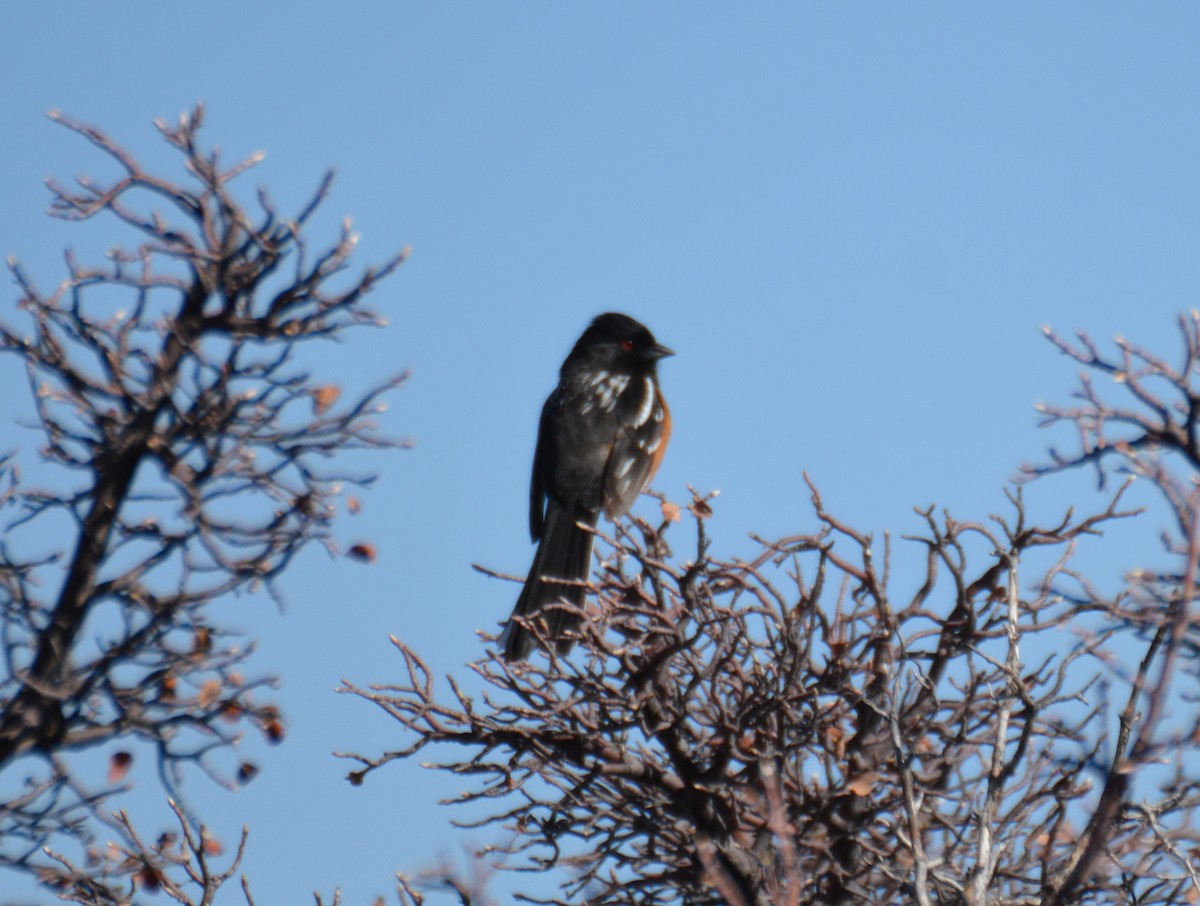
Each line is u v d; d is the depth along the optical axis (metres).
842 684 9.83
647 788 10.22
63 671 7.35
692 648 10.02
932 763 10.52
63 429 7.49
